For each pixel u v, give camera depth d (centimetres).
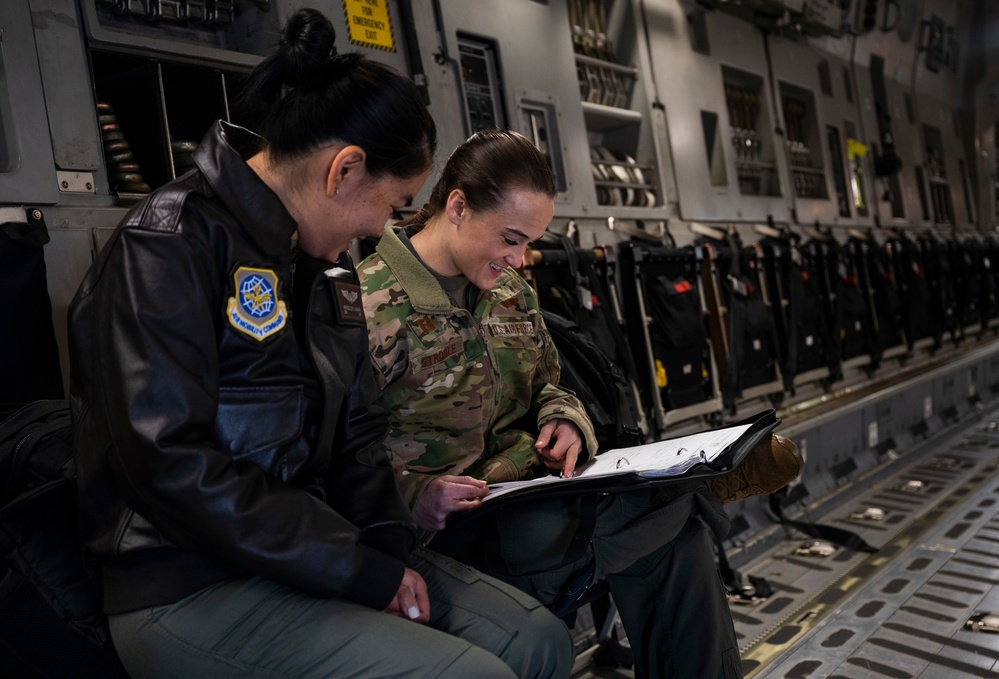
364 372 152
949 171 795
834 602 297
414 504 163
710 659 180
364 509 142
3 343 178
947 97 812
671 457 171
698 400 388
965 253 731
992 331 807
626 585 189
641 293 363
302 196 130
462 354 179
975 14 831
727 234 425
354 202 130
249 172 126
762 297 436
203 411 116
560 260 313
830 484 439
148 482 112
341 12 276
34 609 133
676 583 183
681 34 454
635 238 377
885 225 655
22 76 197
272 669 119
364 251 264
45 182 199
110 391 115
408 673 116
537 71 357
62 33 207
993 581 300
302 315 135
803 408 466
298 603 123
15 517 132
